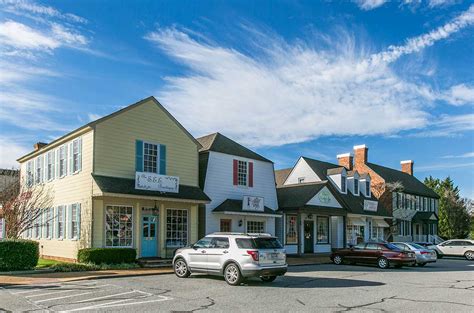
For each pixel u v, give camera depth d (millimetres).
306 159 39125
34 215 25672
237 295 12781
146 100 23859
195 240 24984
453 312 10609
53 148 26078
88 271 18609
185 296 12531
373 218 39781
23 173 30906
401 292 13836
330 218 34250
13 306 10875
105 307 10766
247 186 29000
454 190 59875
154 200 23328
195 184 25766
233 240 15445
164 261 21688
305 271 20719
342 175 37469
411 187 50031
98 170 21453
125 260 21109
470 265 26641
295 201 30906
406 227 47750
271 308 10820
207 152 27047
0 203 27312
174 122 25172
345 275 18891
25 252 18219
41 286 14398
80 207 22016
